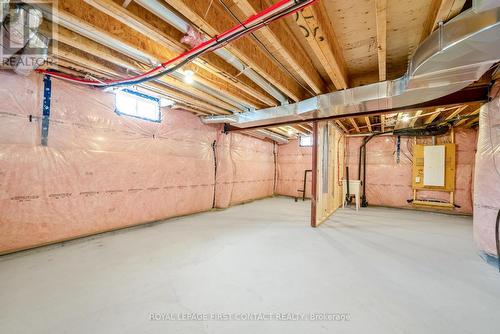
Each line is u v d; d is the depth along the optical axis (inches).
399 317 59.9
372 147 243.0
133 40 79.0
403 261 95.7
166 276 79.8
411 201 219.8
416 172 216.1
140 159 140.6
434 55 61.2
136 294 68.4
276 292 71.1
